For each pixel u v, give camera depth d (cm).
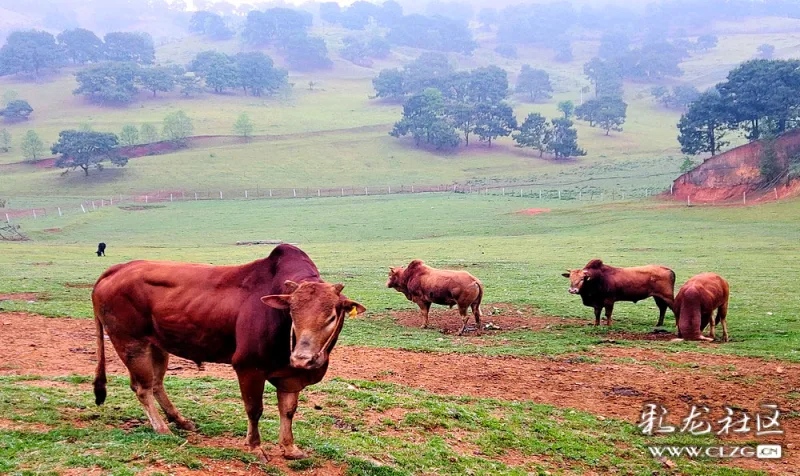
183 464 750
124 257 4269
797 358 1589
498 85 19088
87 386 1095
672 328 2042
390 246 5081
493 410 1166
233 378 1257
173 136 14738
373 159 14288
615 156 14612
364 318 2172
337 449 864
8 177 12338
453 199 9244
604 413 1234
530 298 2566
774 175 7219
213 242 5972
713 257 3753
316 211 8525
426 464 892
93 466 719
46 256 4303
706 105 10681
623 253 4103
